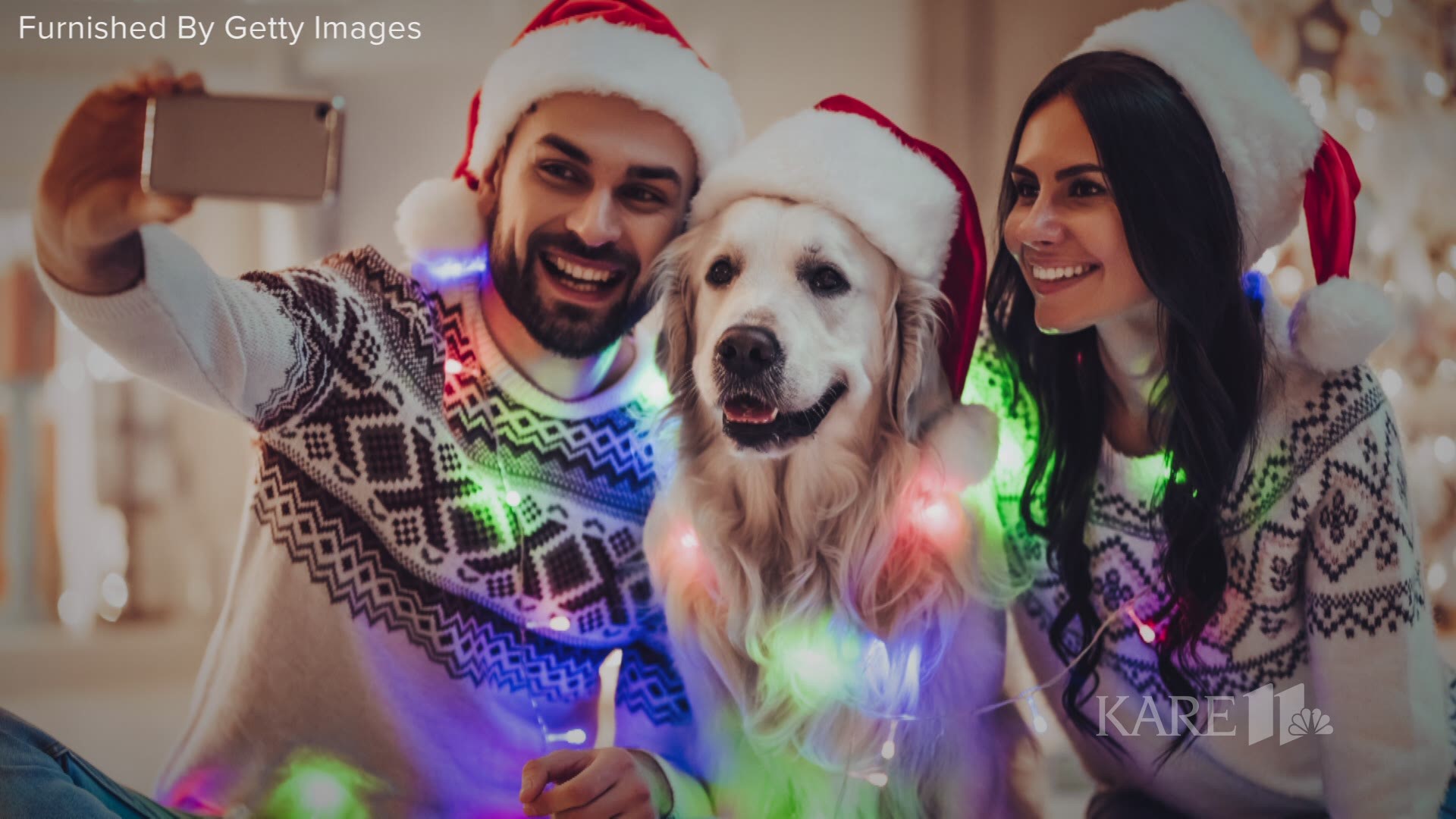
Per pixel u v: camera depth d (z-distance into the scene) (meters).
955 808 1.59
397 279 1.64
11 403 3.79
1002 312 1.70
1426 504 2.81
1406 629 1.46
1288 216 1.52
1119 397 1.61
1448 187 2.81
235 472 3.72
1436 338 2.82
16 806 1.22
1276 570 1.53
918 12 3.11
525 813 1.60
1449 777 1.48
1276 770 1.61
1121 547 1.59
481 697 1.63
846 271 1.51
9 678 3.46
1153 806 1.76
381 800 1.62
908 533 1.57
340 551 1.56
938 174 1.58
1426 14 2.82
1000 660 1.62
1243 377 1.48
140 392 3.75
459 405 1.64
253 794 1.60
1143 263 1.42
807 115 1.58
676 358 1.64
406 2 3.17
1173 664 1.56
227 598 1.65
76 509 3.81
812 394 1.47
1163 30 1.46
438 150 3.19
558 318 1.62
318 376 1.52
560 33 1.61
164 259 1.27
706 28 3.16
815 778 1.59
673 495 1.62
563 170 1.60
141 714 3.19
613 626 1.70
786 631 1.58
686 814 1.57
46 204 1.18
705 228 1.59
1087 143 1.45
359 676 1.58
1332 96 2.78
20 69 3.44
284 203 1.24
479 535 1.62
